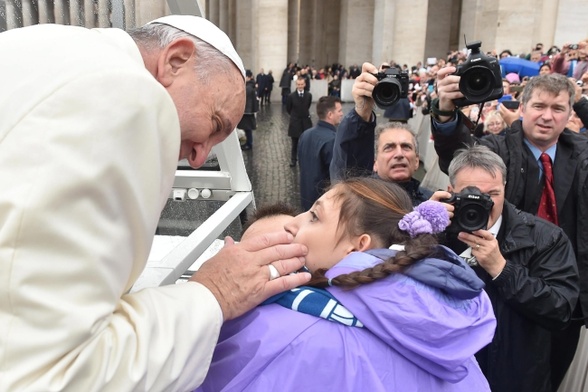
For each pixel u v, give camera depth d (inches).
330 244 45.5
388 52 779.4
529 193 98.7
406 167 98.6
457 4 952.9
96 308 28.8
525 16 665.6
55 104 28.8
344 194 46.6
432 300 37.6
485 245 73.4
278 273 39.7
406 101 258.7
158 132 32.1
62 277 27.5
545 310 75.0
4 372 26.6
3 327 26.7
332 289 39.8
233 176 84.5
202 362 35.2
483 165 78.7
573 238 98.1
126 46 37.4
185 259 53.3
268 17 864.3
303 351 37.3
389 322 37.2
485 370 82.5
